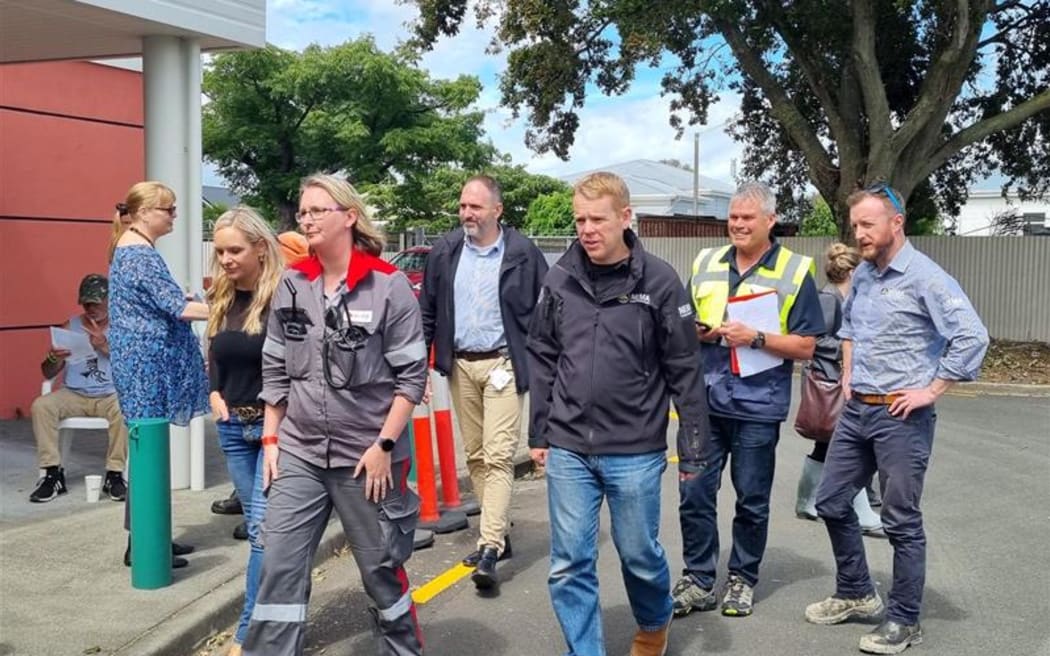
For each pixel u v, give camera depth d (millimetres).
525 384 5902
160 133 7168
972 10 16828
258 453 4676
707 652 4777
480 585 5641
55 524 6324
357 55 34969
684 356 4172
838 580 5172
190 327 5332
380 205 35250
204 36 7207
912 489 4695
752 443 5090
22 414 9820
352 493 3859
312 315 3857
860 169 18312
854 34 17250
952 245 20016
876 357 4727
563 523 4156
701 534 5234
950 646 4848
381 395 3887
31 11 6562
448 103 37531
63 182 10070
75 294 10234
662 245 23734
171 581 5301
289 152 37156
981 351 4484
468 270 5969
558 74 18641
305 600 3887
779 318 4992
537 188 41156
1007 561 6266
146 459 5156
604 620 5219
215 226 4660
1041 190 21688
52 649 4430
